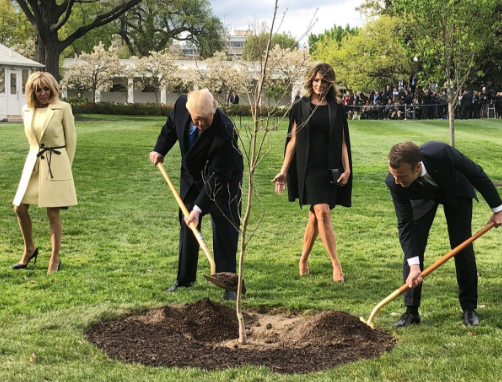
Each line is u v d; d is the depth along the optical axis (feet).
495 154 63.46
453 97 50.75
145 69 154.10
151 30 206.08
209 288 20.72
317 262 24.70
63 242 26.94
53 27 99.25
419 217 17.31
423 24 49.39
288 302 19.15
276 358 14.37
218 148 19.11
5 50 109.91
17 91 110.22
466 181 17.16
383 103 124.88
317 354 14.66
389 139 75.61
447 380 13.01
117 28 207.92
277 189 23.06
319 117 22.12
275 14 14.64
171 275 22.20
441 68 50.14
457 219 17.12
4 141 61.11
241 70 21.20
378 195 41.34
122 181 44.06
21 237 27.48
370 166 54.95
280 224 31.91
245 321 17.58
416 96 121.29
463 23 48.08
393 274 22.97
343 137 22.48
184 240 20.49
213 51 201.16
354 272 23.21
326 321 16.14
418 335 15.96
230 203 19.74
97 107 126.21
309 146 22.20
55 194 22.27
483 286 21.17
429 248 26.99
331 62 148.56
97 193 39.14
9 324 16.53
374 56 144.15
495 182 48.47
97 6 197.36
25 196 22.33
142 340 15.42
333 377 13.16
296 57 25.96
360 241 28.58
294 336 16.14
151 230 29.73
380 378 13.10
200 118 18.47
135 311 17.92
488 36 50.55
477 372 13.38
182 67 164.04
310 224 22.65
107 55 153.79
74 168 48.39
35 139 22.47
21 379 12.66
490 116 122.83
